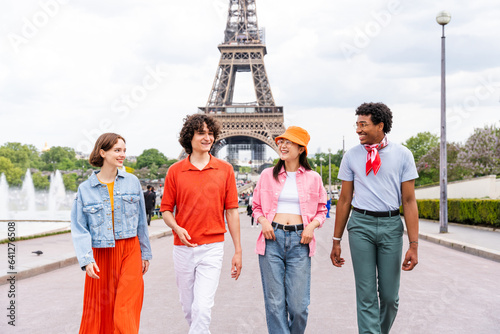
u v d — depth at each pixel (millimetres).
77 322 6750
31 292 8875
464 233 20625
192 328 4766
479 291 8898
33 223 27344
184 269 5023
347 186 5305
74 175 90812
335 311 7414
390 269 5035
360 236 5055
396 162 5039
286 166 5285
